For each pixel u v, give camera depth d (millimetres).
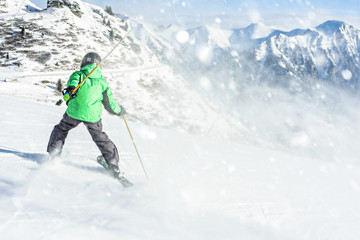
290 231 2482
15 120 5969
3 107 7844
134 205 2318
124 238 1671
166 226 1984
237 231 2193
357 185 4984
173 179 3520
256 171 4910
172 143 6652
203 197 2936
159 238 1771
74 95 3035
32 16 83688
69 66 64562
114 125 8289
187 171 4074
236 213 2637
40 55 66625
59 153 3303
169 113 53938
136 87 63750
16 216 1729
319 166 6914
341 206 3520
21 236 1506
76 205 2104
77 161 3527
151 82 68438
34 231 1576
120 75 68000
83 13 94062
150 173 3719
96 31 87062
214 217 2398
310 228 2625
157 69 75688
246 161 5879
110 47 80562
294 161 7164
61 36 77375
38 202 2035
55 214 1857
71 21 85375
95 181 2854
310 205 3346
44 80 54125
